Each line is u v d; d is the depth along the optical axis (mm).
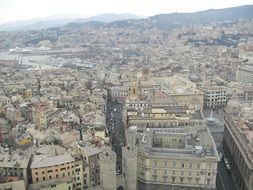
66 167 197625
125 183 197875
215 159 195625
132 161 193750
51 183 188000
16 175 190500
